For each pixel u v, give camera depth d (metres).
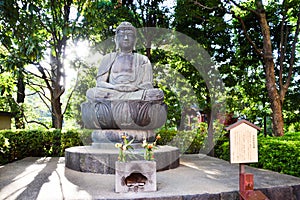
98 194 4.12
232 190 4.30
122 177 4.23
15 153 8.96
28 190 4.37
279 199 4.56
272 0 10.62
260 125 12.59
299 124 12.47
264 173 5.84
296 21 10.46
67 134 9.34
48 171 5.95
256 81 11.25
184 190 4.32
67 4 9.72
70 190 4.35
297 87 11.09
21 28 6.52
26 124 16.00
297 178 5.30
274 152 6.38
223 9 9.16
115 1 10.02
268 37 9.21
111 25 10.27
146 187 4.27
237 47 11.01
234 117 11.39
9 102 12.17
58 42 10.21
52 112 12.76
